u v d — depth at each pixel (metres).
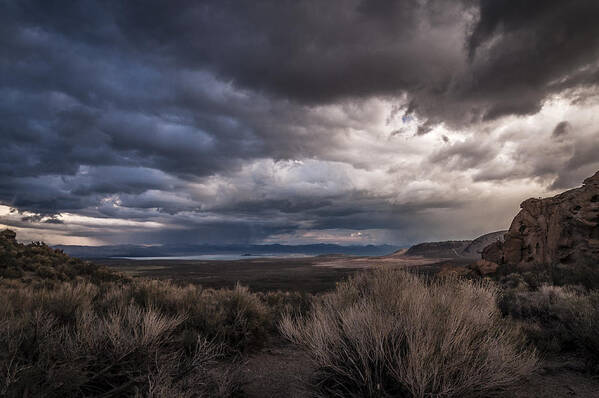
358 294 6.22
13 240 23.67
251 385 4.89
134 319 4.79
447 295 5.02
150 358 4.19
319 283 44.41
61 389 3.17
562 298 9.58
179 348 5.26
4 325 3.98
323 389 3.46
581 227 23.81
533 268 22.58
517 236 28.39
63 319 5.58
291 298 14.22
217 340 6.38
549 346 6.44
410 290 5.16
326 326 3.88
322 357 3.49
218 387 4.22
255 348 7.07
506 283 17.86
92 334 4.16
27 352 3.64
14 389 2.81
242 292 8.28
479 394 3.06
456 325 3.55
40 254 21.81
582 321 6.40
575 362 5.75
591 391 4.42
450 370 2.95
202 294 9.03
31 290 7.43
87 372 3.51
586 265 16.84
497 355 3.35
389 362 3.11
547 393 4.29
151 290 8.02
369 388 2.95
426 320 3.61
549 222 26.86
